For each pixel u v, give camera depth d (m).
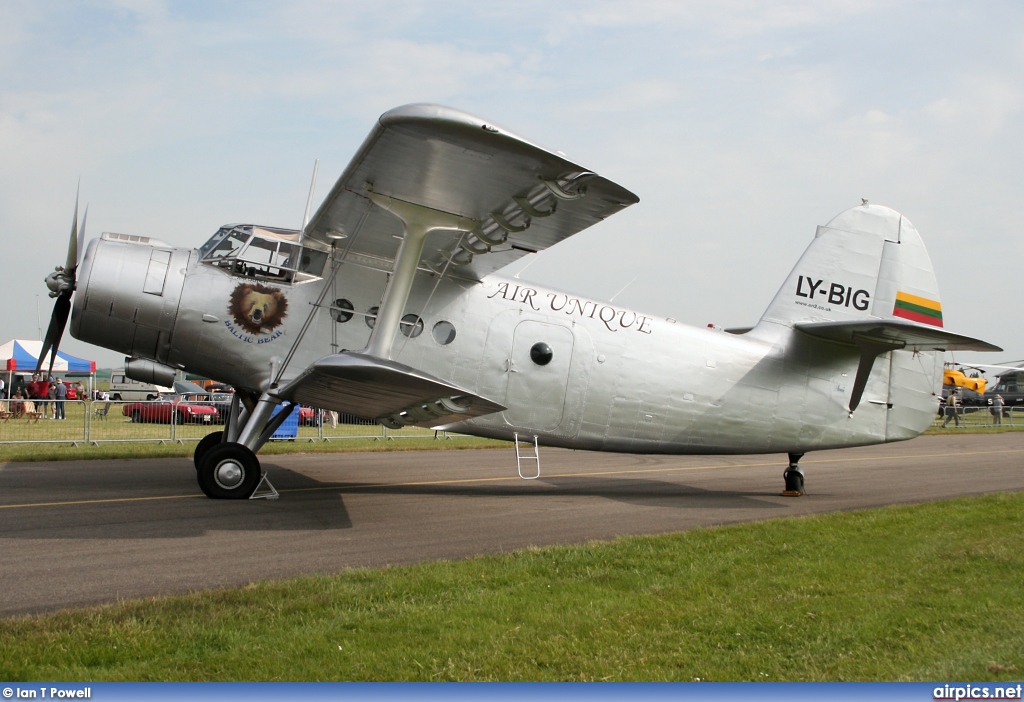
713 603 5.43
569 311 11.35
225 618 4.88
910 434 12.43
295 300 10.32
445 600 5.39
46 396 20.03
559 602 5.40
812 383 12.12
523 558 6.66
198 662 4.21
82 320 10.09
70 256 10.73
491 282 11.12
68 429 19.36
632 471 15.07
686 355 11.70
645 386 11.51
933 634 4.86
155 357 10.52
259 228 10.38
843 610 5.30
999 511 9.37
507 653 4.45
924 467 16.45
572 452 19.16
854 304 12.39
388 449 19.05
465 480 12.96
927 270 12.73
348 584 5.71
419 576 5.97
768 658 4.45
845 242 12.45
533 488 12.28
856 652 4.55
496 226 9.14
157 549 6.98
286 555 6.87
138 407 21.97
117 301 9.96
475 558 6.68
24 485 11.04
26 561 6.45
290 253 10.37
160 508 9.12
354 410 10.23
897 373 12.35
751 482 13.52
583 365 11.27
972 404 47.03
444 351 10.75
